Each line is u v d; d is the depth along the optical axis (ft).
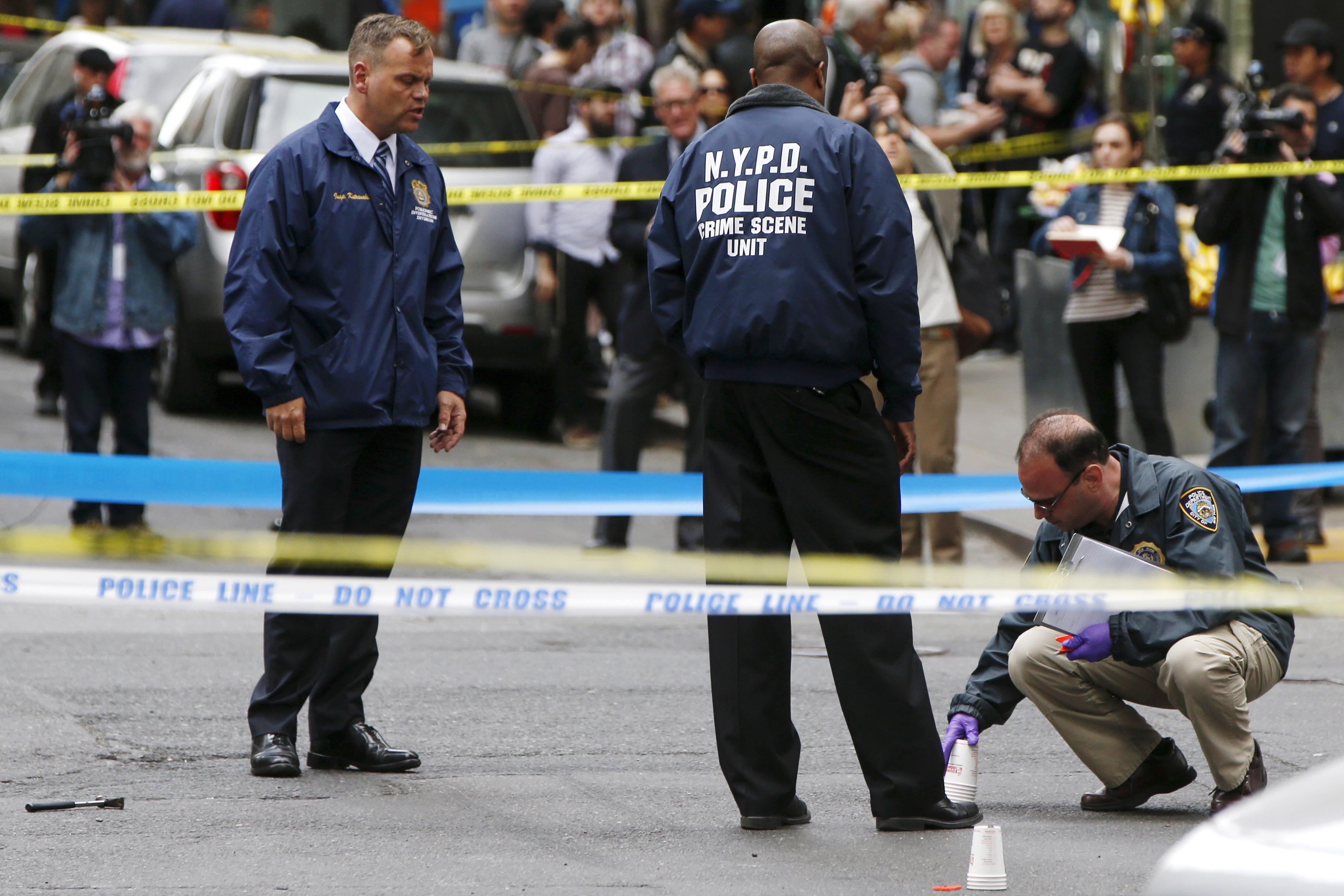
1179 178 104.47
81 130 108.47
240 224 64.23
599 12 174.91
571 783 63.93
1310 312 106.42
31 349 168.55
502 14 185.88
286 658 64.85
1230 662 57.82
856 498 57.00
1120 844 56.70
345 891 51.19
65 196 102.47
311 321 64.69
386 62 64.03
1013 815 60.75
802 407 56.39
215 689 77.25
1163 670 58.18
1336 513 126.31
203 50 148.05
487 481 99.71
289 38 185.47
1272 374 108.17
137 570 98.22
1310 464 107.14
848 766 66.74
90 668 80.59
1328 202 105.50
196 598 58.80
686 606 56.29
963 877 52.80
